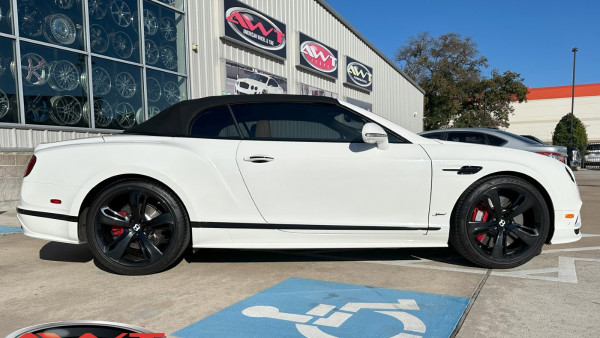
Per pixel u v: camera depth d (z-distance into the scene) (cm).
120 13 822
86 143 313
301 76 1399
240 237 307
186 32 953
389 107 2250
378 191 306
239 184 304
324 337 202
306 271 317
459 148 320
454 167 308
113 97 811
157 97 898
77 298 257
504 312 233
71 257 359
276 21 1239
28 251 381
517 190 311
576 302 249
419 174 307
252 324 217
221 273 311
